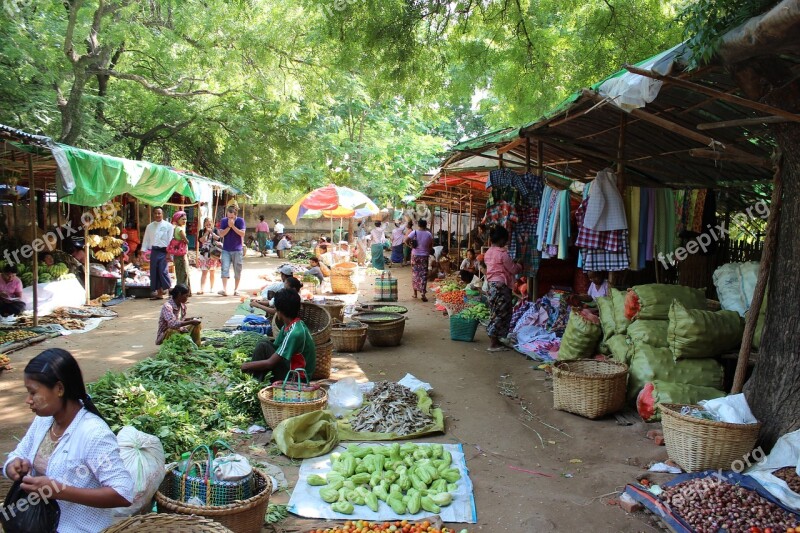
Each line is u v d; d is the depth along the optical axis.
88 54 17.25
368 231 29.88
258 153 24.50
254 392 5.96
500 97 15.30
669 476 4.63
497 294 9.17
